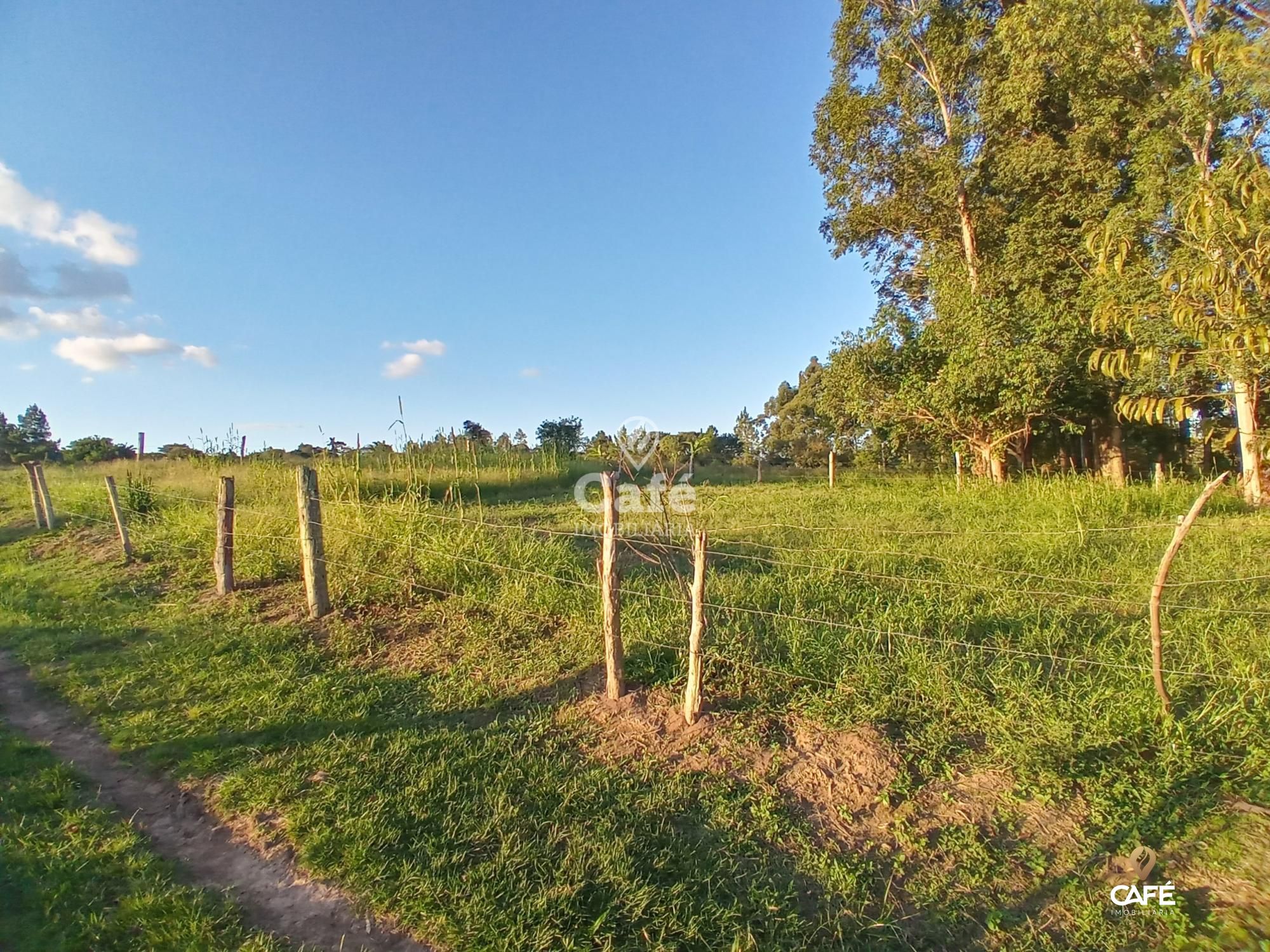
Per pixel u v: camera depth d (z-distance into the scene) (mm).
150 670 5156
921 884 2953
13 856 3100
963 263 15969
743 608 5633
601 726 4172
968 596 5754
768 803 3426
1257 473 11203
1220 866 2924
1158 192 8805
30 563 8766
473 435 21078
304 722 4305
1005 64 14062
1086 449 21031
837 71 17016
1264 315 3424
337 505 7832
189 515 9422
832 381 16953
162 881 2979
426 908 2805
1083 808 3324
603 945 2617
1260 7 3258
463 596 6254
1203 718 3842
